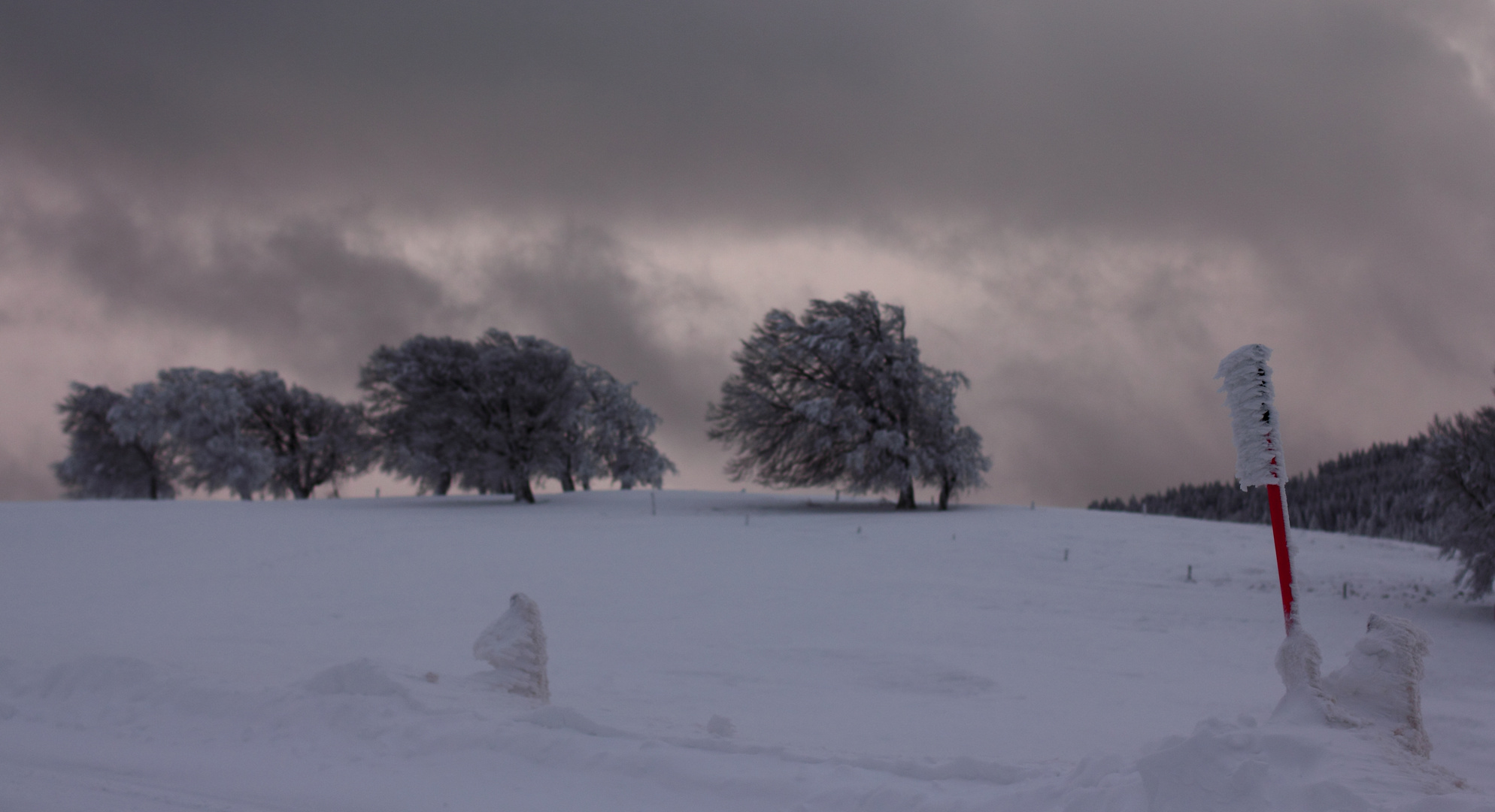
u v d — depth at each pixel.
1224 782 4.12
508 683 9.04
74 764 6.88
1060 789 5.18
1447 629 21.08
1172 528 42.72
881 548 35.50
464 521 45.62
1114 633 20.17
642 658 16.72
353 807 5.87
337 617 21.56
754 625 20.84
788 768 6.26
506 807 5.80
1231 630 20.78
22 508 50.78
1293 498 91.56
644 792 6.02
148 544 36.34
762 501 62.28
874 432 55.91
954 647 18.31
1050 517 47.81
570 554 33.56
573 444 64.75
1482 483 24.36
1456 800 3.63
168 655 15.06
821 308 59.25
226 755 7.00
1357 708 4.77
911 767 6.22
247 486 72.50
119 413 72.38
